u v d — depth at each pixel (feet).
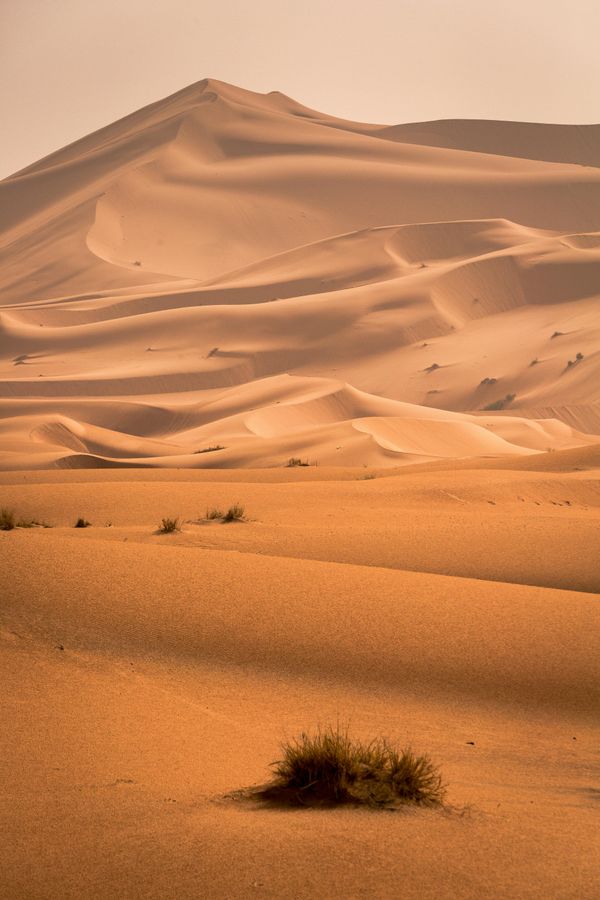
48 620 69.26
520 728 57.93
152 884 26.55
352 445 427.33
